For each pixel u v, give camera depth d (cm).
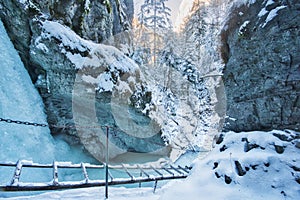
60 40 809
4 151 614
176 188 424
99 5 1264
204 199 361
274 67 524
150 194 516
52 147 809
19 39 761
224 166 424
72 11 1009
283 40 509
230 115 670
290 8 509
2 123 636
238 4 727
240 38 673
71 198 446
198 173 461
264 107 534
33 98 789
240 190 359
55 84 818
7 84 691
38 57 767
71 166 498
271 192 334
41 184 394
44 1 837
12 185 361
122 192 521
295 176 340
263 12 595
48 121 862
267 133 456
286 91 481
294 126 450
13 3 721
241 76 649
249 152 436
